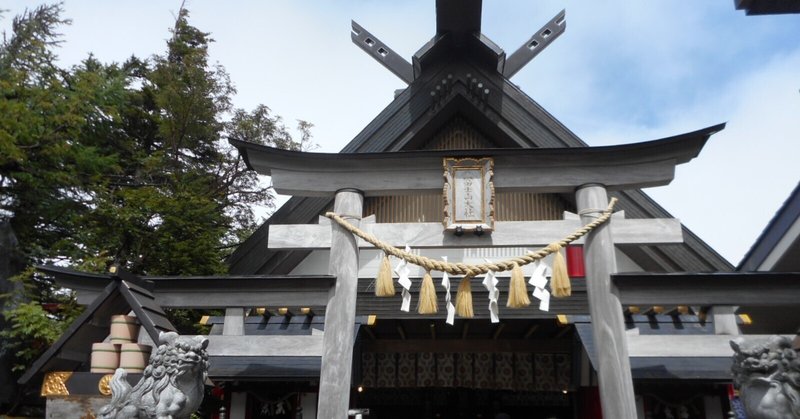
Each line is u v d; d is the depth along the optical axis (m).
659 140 6.08
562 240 5.76
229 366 7.31
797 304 5.73
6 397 8.34
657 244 6.11
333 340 5.77
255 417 8.61
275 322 8.23
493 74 9.11
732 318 5.85
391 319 8.16
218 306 6.33
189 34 17.22
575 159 6.27
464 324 8.63
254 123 17.12
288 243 6.27
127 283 5.94
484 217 6.06
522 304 5.39
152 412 4.68
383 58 10.57
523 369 9.11
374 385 9.19
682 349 5.75
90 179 11.26
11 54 10.92
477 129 9.64
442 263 5.68
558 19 10.77
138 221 10.42
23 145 9.96
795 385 4.49
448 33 8.84
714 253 8.38
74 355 5.87
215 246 11.34
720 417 7.88
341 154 6.35
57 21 12.23
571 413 13.01
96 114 12.03
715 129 5.95
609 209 6.00
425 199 9.36
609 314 5.60
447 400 13.30
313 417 8.43
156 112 15.00
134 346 5.66
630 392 5.33
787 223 6.61
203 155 16.17
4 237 9.73
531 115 8.92
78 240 10.94
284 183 6.40
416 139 9.24
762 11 2.79
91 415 5.43
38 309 8.52
